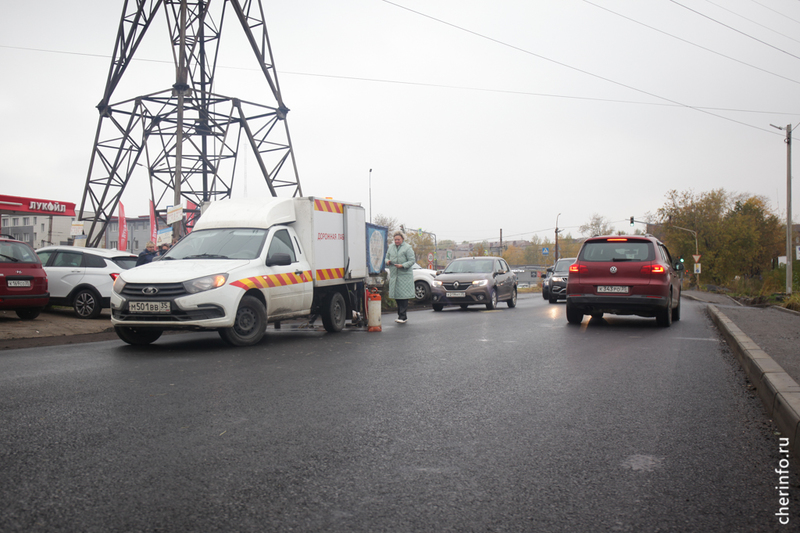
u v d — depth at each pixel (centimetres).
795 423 354
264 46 2377
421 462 328
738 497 281
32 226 7556
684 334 1004
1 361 680
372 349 808
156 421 410
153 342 898
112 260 1290
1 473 303
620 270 1112
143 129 2194
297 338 962
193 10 2203
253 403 470
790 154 3200
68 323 1123
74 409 443
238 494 279
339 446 356
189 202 2397
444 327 1148
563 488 291
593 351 785
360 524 248
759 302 2709
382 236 1270
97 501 269
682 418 431
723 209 7175
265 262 902
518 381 570
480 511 262
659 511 264
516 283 2023
